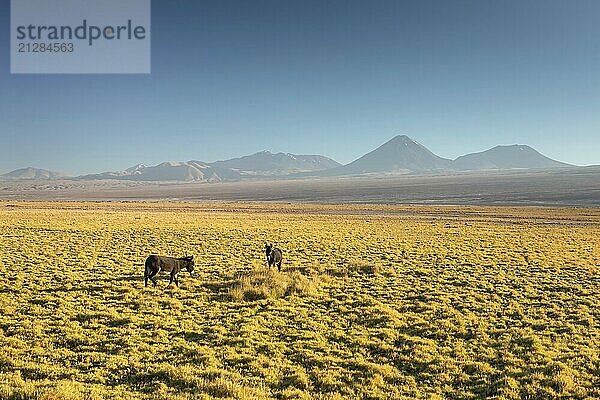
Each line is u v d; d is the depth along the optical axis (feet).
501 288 87.10
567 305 76.28
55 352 51.19
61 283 82.69
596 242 154.71
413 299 79.25
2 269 92.94
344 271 99.76
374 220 238.89
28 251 117.60
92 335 56.95
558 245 146.41
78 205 359.66
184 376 45.32
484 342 58.65
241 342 56.08
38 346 52.54
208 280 88.17
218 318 65.87
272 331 60.70
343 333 60.49
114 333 58.08
